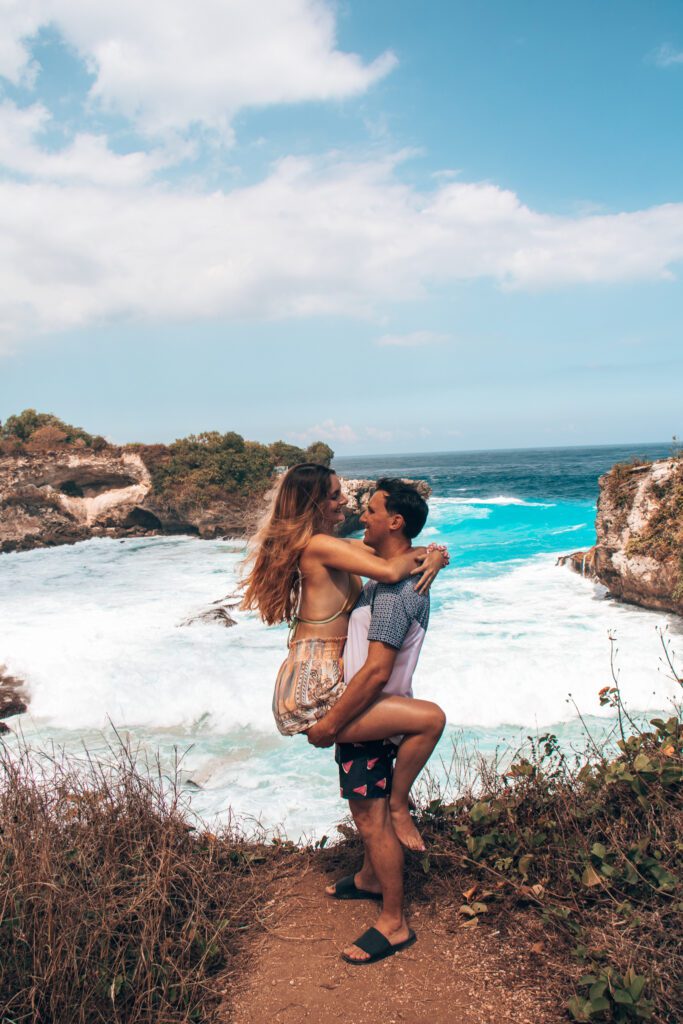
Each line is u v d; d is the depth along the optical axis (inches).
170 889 127.3
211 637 471.2
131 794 141.9
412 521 117.8
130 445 1381.6
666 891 114.9
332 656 116.4
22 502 1309.1
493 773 164.9
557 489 2314.2
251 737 304.2
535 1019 97.8
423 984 107.5
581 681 346.6
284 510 118.6
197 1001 105.7
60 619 555.8
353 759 115.3
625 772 138.7
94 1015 99.7
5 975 101.0
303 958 116.3
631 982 95.5
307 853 156.9
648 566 536.7
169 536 1342.3
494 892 129.2
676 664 366.6
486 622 501.4
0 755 154.0
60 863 118.0
